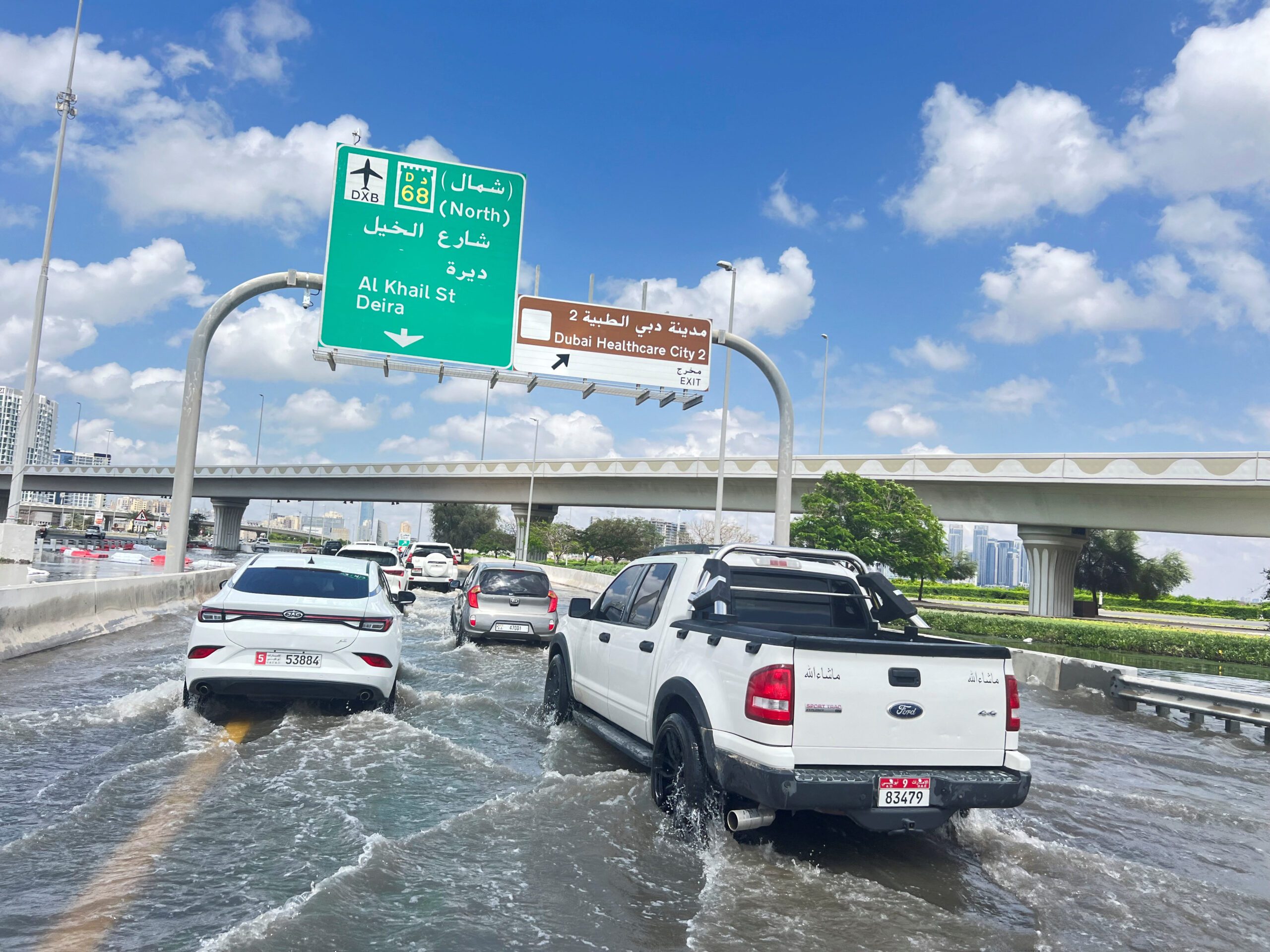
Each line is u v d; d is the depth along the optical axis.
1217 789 7.45
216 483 79.50
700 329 17.58
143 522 139.38
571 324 16.94
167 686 8.32
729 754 4.64
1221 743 10.07
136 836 4.47
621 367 17.14
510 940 3.54
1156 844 5.60
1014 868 4.89
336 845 4.49
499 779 6.05
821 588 6.28
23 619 10.77
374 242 15.93
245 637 7.21
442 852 4.52
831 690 4.52
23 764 5.71
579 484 56.38
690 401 17.73
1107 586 61.03
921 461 40.34
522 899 3.98
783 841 5.13
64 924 3.42
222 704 8.11
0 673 9.18
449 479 64.06
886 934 3.84
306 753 6.43
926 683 4.71
